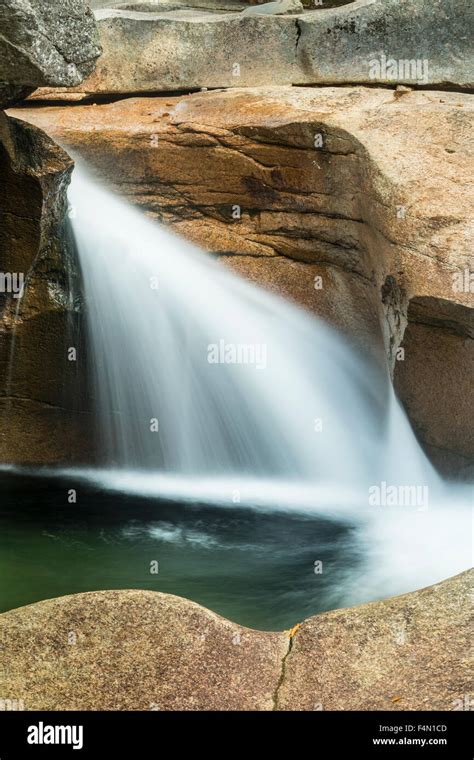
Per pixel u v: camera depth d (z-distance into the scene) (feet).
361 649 15.80
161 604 16.58
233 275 33.30
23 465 33.12
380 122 30.19
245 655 15.88
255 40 36.29
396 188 27.14
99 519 28.02
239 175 32.50
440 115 30.09
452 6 35.68
